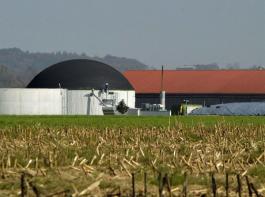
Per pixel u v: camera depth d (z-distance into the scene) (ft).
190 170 240.32
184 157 266.16
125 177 225.56
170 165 252.62
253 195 184.55
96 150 293.43
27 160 262.06
